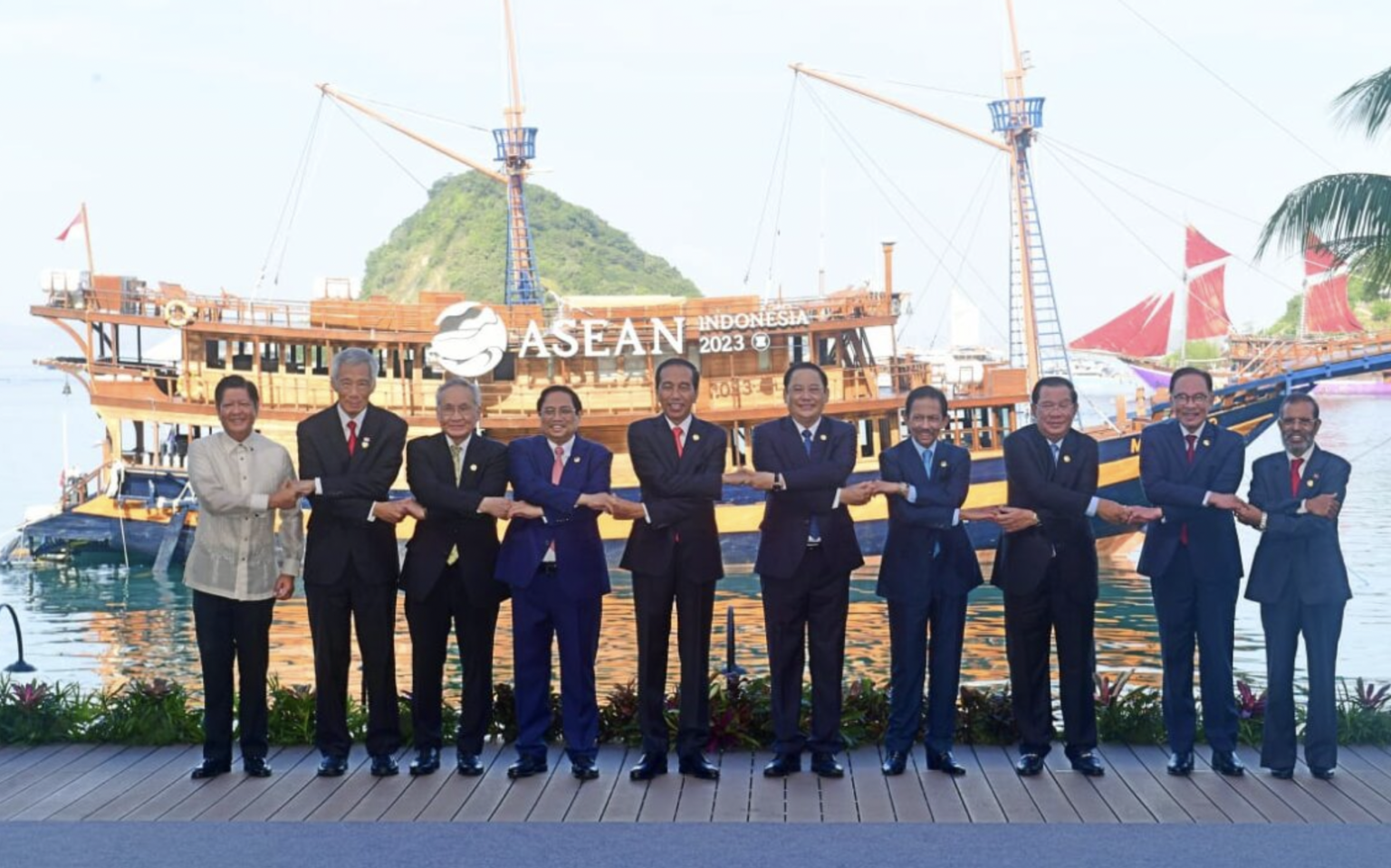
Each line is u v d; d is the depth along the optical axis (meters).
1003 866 7.09
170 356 41.94
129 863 7.22
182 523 40.25
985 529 38.41
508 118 53.78
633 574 9.09
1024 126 48.53
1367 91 15.77
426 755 9.20
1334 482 8.87
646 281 190.38
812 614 9.09
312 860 7.27
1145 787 8.71
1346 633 27.73
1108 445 38.41
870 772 9.17
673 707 10.10
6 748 9.98
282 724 10.16
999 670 25.05
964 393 39.19
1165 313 66.44
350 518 9.04
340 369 9.13
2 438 120.75
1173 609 9.05
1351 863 7.10
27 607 34.34
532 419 39.62
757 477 8.92
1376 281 16.77
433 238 191.88
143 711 10.32
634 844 7.52
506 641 25.72
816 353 38.78
